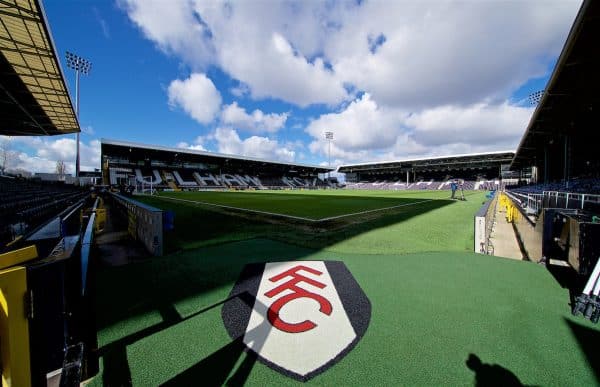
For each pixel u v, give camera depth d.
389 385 1.68
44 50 9.58
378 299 2.94
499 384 1.68
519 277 3.56
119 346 2.10
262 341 2.17
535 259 4.57
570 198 7.20
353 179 82.12
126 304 2.83
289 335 2.25
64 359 1.24
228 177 63.47
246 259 4.50
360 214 11.16
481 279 3.50
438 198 23.59
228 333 2.28
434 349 2.04
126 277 3.64
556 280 3.44
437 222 8.86
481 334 2.24
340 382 1.71
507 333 2.25
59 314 1.25
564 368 1.82
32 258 1.23
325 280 3.52
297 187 72.69
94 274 3.72
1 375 1.06
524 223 5.99
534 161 37.91
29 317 1.13
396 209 13.40
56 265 1.25
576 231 3.33
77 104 33.16
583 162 27.66
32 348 1.14
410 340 2.16
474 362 1.89
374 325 2.40
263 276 3.68
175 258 4.55
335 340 2.17
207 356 1.98
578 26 8.17
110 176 47.09
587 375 1.75
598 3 7.22
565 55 9.56
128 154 50.00
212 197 25.22
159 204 16.75
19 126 18.38
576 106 14.88
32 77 11.47
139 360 1.94
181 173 57.00
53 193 19.77
